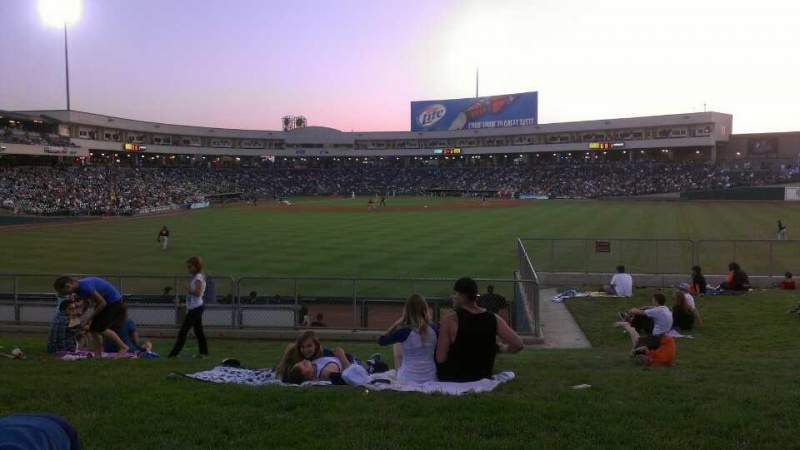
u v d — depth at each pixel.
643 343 10.88
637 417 6.21
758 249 32.88
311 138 133.62
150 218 62.22
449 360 7.38
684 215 56.84
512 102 119.19
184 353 13.66
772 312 17.72
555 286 24.53
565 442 5.48
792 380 8.52
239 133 127.19
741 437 5.62
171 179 101.62
